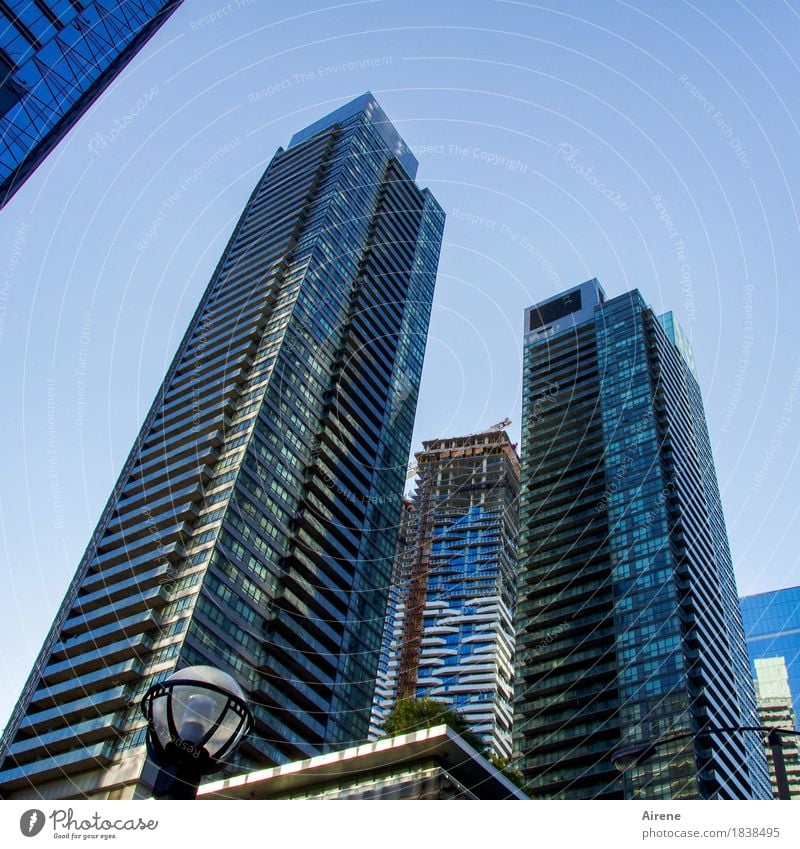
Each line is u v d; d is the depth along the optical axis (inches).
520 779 4067.4
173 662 4212.6
